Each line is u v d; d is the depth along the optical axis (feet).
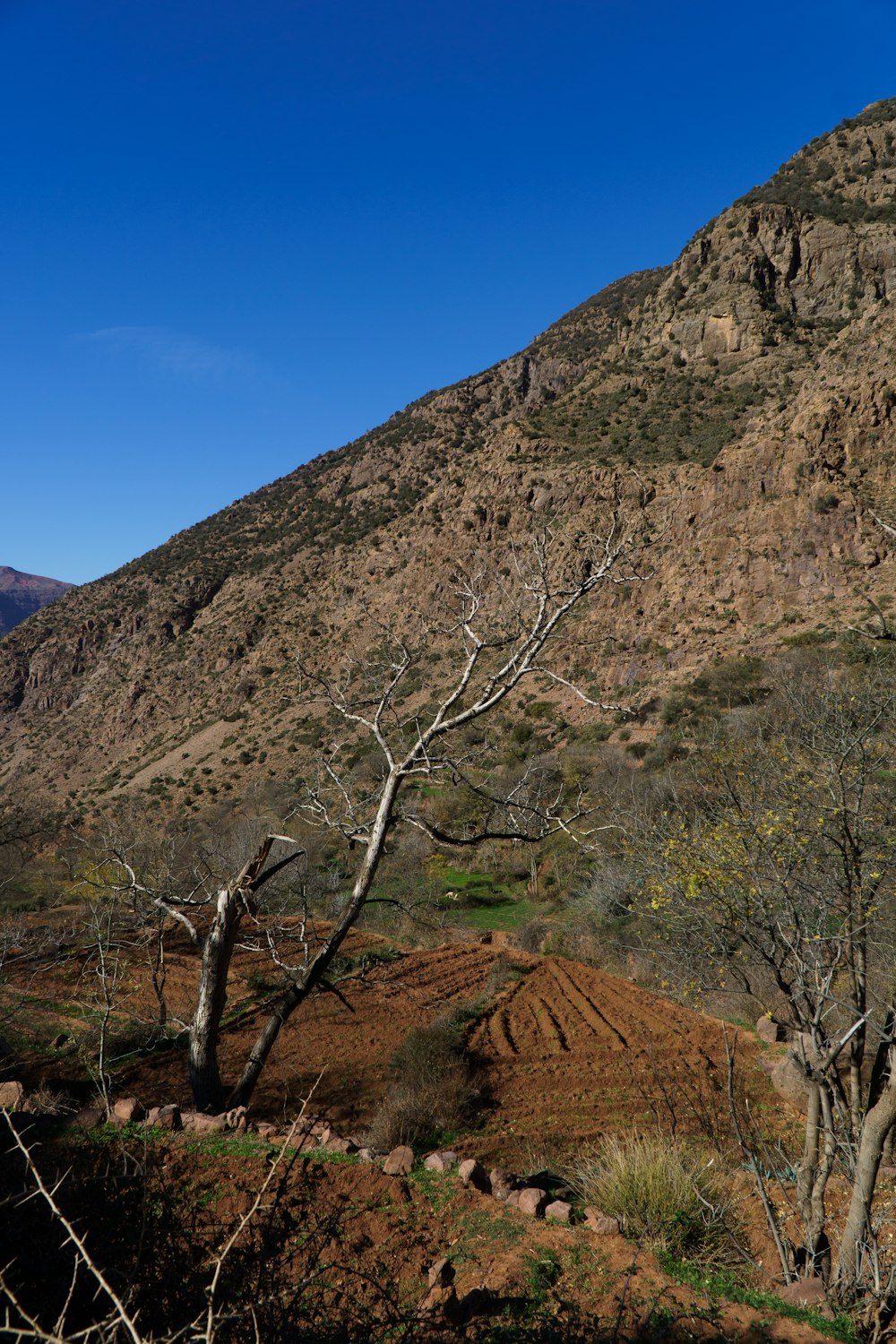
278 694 251.39
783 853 18.72
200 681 299.38
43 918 71.46
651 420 255.91
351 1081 39.50
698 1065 42.16
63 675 384.68
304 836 105.91
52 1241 10.75
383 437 460.14
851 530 173.88
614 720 157.38
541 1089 39.47
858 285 287.28
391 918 82.94
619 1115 35.76
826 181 342.23
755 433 211.41
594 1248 16.35
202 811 186.39
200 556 414.00
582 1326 13.50
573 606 25.16
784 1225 20.11
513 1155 31.58
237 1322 9.73
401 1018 49.55
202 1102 23.08
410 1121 33.40
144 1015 46.32
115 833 39.47
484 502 255.70
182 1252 11.49
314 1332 10.78
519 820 26.55
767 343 271.49
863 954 18.65
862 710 20.43
